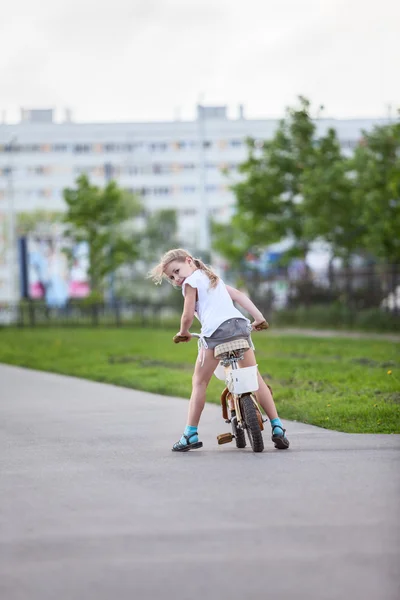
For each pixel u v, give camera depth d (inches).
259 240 4434.1
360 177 3789.4
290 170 4355.3
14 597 454.9
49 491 709.3
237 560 503.2
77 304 5442.9
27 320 5472.4
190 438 885.2
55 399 1413.6
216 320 866.1
